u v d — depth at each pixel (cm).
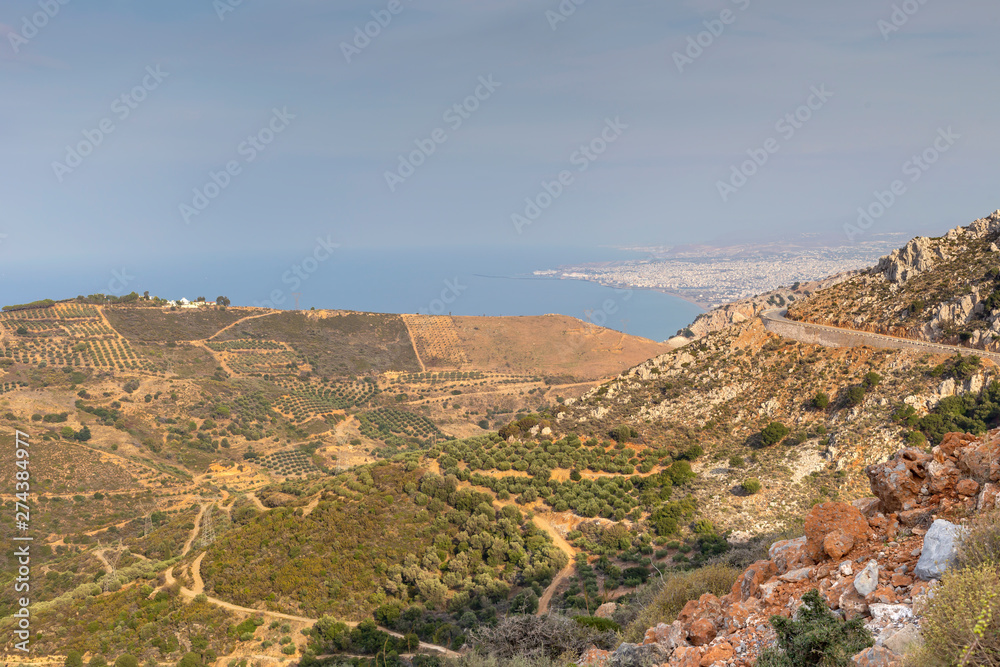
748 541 4600
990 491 810
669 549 4744
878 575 768
